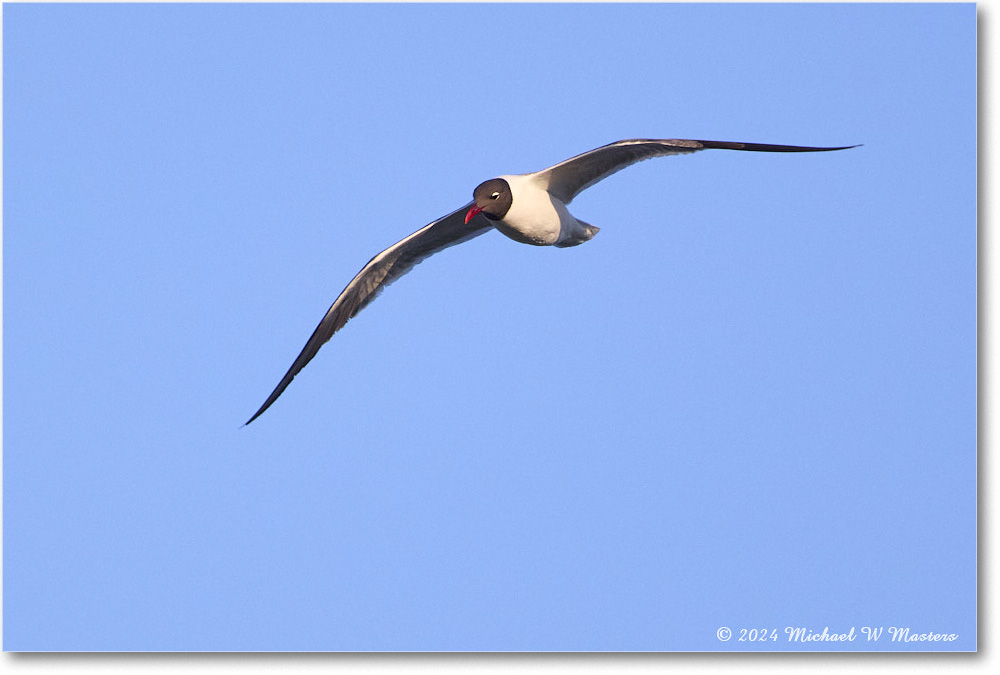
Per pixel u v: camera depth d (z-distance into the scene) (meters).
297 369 13.70
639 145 11.77
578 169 12.12
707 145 11.78
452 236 13.50
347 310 13.64
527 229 12.16
